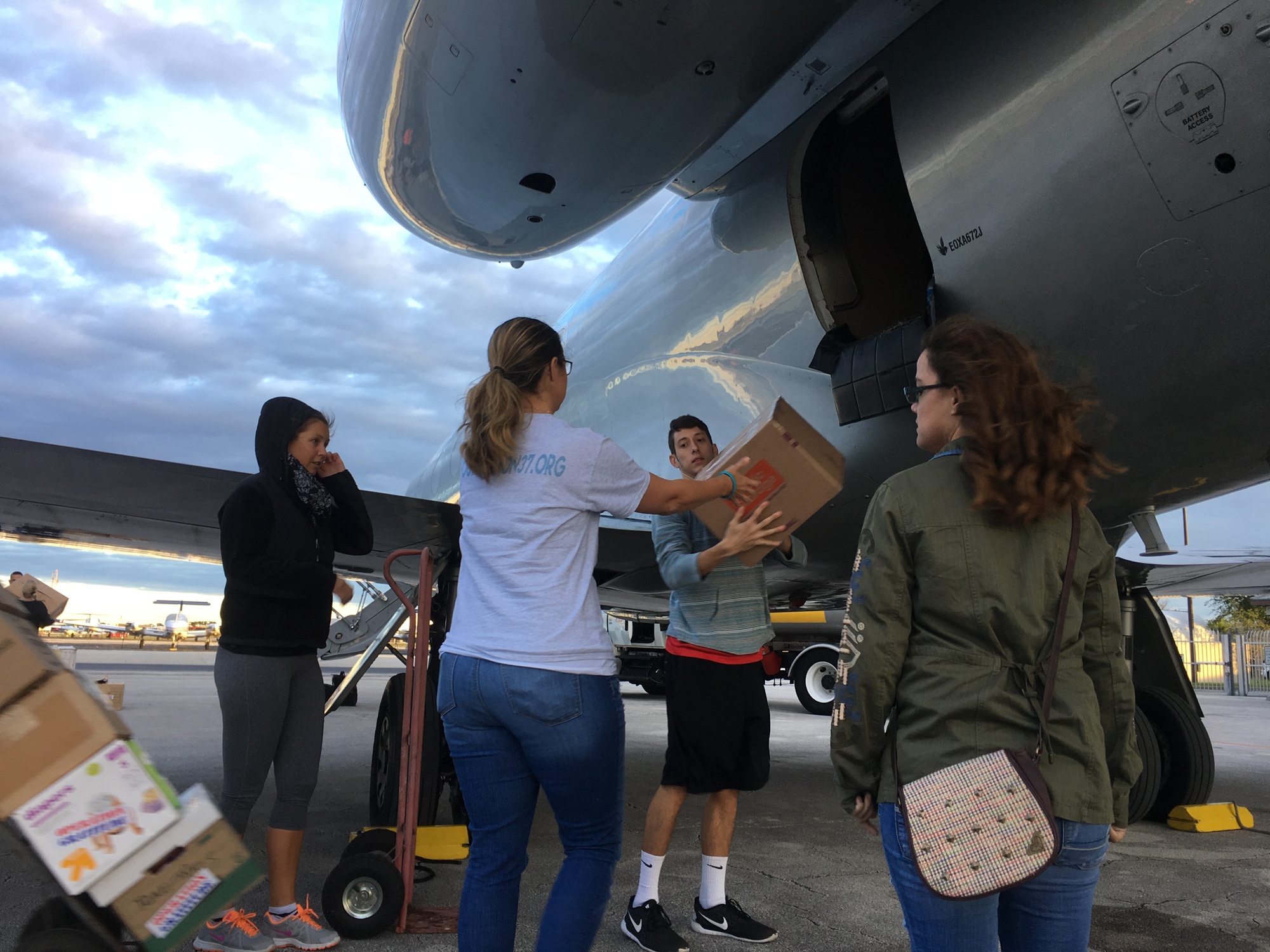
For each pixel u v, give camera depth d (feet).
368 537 8.41
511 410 5.39
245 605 7.40
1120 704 4.19
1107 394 9.23
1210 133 7.56
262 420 7.97
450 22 9.58
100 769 4.72
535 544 5.21
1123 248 8.34
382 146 12.45
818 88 11.37
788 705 43.68
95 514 12.53
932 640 4.04
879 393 10.13
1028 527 4.00
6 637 4.65
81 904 4.91
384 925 7.82
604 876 5.16
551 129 10.57
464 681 5.16
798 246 11.04
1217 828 13.21
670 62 9.40
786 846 11.84
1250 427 9.07
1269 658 63.82
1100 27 8.25
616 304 15.07
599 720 5.08
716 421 12.47
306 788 7.72
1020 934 4.00
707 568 7.22
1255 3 7.18
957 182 9.45
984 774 3.75
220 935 7.27
